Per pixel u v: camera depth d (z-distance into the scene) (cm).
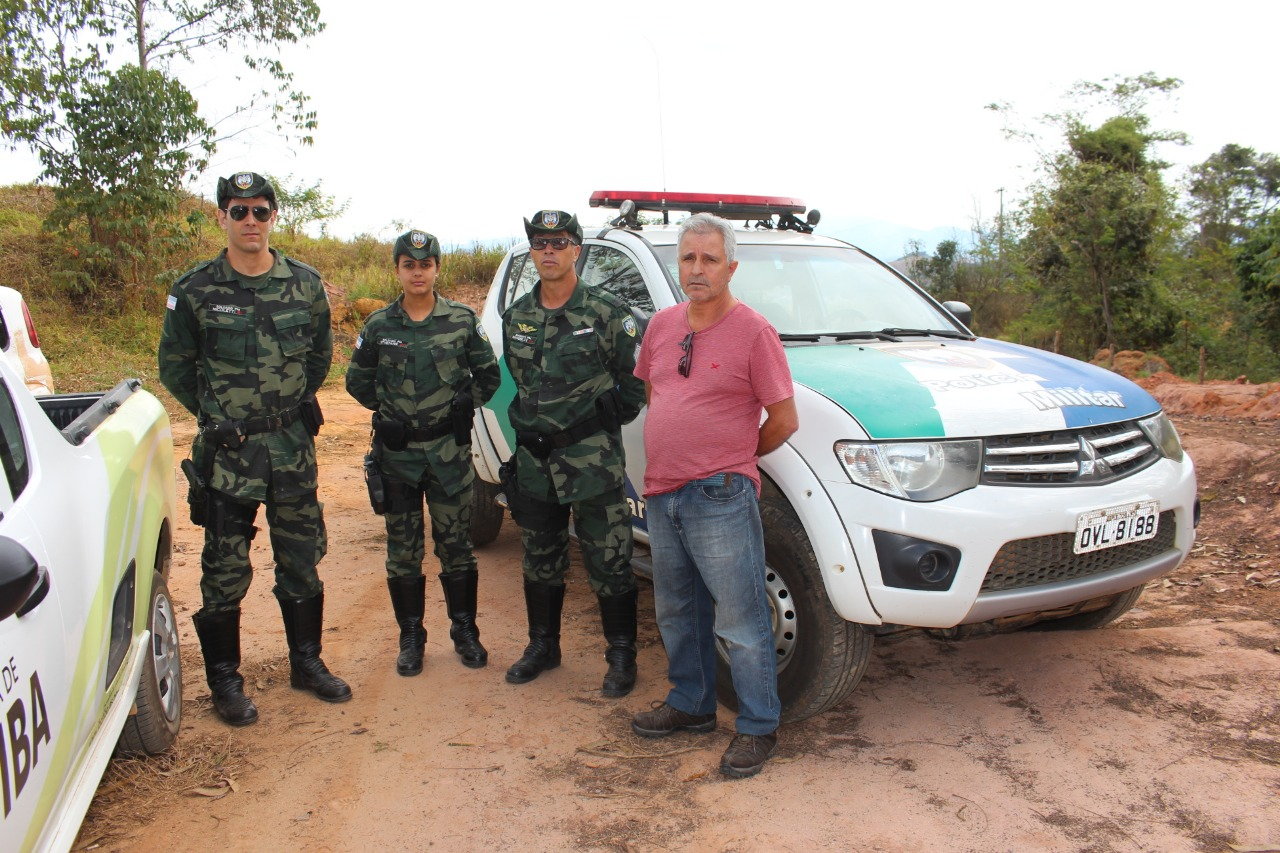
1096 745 323
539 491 359
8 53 1195
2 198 1603
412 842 275
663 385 309
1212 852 261
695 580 326
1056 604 315
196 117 1277
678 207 479
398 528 387
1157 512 331
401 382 373
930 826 278
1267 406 838
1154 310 2272
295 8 1403
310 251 1883
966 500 301
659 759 322
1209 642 403
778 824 280
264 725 350
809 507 313
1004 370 357
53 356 1117
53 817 209
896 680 384
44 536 221
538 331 352
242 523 344
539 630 390
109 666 259
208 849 272
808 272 443
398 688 381
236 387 334
